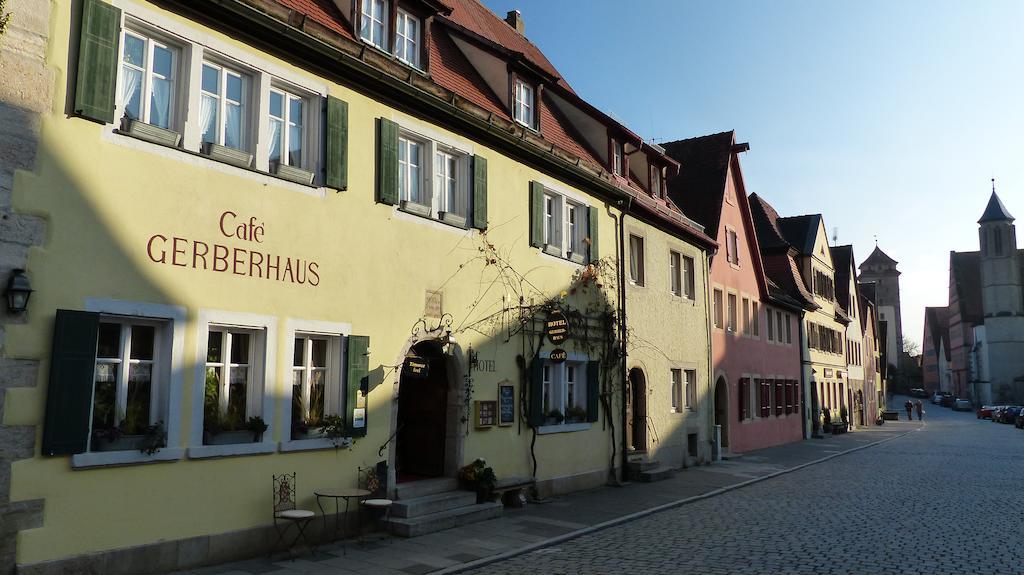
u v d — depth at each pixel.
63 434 7.59
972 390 102.31
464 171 13.52
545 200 16.27
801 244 40.38
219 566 8.89
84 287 7.93
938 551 10.48
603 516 13.17
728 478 19.25
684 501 15.11
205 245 9.07
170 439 8.56
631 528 12.29
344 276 10.83
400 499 11.60
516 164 14.94
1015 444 34.12
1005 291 94.81
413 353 13.02
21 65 7.62
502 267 14.26
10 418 7.31
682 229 21.98
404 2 12.88
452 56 15.63
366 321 11.13
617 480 17.50
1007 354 93.94
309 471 10.16
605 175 18.05
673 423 21.09
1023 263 97.06
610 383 17.72
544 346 15.34
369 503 10.21
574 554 10.24
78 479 7.75
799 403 35.59
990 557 10.14
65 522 7.62
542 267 15.51
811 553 10.28
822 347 41.34
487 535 11.22
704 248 24.14
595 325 17.31
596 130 19.31
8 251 7.42
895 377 123.62
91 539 7.81
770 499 15.81
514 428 14.34
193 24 9.16
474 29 18.03
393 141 11.80
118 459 8.03
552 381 15.90
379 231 11.49
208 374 9.23
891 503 15.20
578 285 16.73
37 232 7.62
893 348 127.31
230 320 9.26
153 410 8.64
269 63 10.05
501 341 14.11
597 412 16.98
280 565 9.11
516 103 15.88
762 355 30.34
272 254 9.84
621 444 18.03
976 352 100.88
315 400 10.54
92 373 7.89
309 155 10.70
